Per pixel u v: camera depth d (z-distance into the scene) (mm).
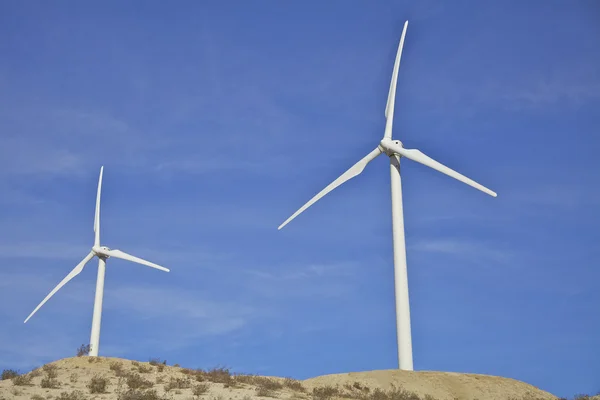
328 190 57438
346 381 46062
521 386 46875
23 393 38594
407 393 43375
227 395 39938
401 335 51625
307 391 43625
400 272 53094
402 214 54562
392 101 56656
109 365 49844
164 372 48344
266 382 44781
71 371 47531
